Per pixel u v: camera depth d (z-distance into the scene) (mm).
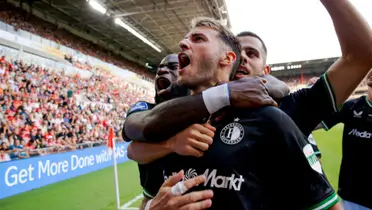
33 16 13547
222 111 1015
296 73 31656
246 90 961
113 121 13594
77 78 12797
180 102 1013
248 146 909
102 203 5105
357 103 2561
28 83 9719
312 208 865
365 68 1103
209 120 1025
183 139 972
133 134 1139
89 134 10984
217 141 954
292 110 1313
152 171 1230
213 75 1087
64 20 15492
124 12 14086
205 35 1081
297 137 907
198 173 955
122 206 4895
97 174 7977
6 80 8938
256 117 940
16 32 10484
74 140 9883
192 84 1104
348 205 2486
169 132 1021
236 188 873
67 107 10875
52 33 14172
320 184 884
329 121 2689
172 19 15211
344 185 2537
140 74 22375
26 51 10227
